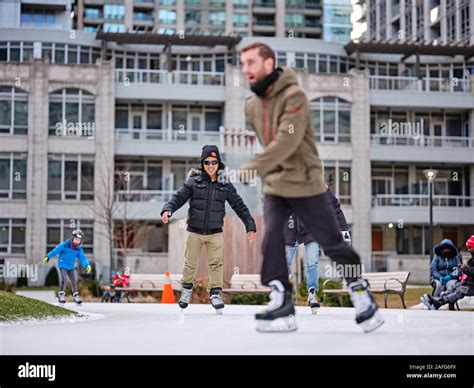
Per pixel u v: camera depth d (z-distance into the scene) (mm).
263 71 4645
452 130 48438
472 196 46875
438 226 47500
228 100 45375
